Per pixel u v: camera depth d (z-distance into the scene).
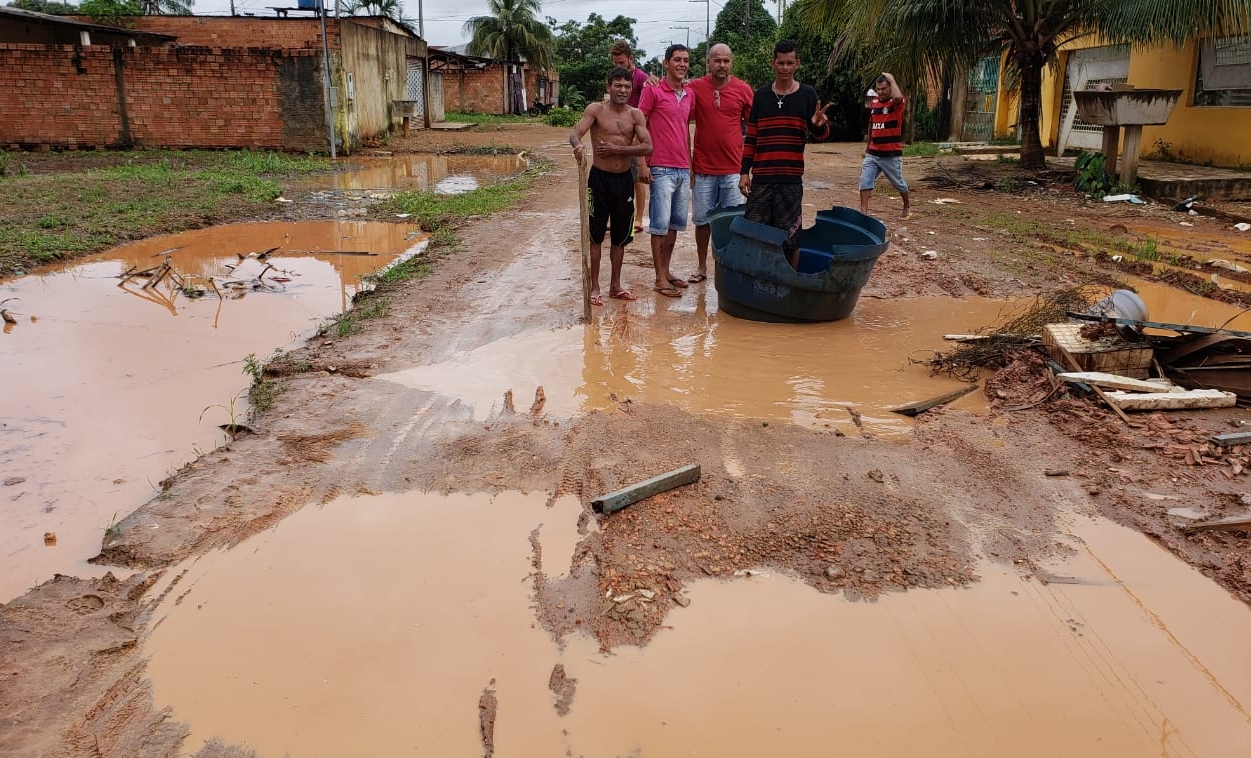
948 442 4.38
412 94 31.86
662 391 5.09
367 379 5.26
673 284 7.35
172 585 3.20
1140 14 12.74
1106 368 5.05
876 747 2.51
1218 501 3.76
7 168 15.92
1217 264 8.34
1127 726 2.59
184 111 20.64
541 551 3.42
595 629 2.98
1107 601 3.14
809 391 5.12
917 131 26.39
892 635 2.96
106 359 5.74
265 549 3.43
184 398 5.06
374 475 4.02
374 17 29.55
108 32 24.00
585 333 6.14
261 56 20.22
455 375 5.32
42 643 2.86
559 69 63.69
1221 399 4.67
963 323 6.49
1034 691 2.72
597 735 2.53
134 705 2.62
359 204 12.55
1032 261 8.53
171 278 7.96
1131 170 13.24
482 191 13.43
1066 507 3.76
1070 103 19.52
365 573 3.27
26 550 3.48
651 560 3.36
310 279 8.05
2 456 4.29
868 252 6.15
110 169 15.69
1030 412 4.74
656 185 6.80
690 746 2.50
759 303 6.37
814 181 15.33
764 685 2.74
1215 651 2.90
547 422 4.61
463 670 2.78
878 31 14.84
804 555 3.40
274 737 2.51
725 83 6.90
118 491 3.98
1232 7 11.85
